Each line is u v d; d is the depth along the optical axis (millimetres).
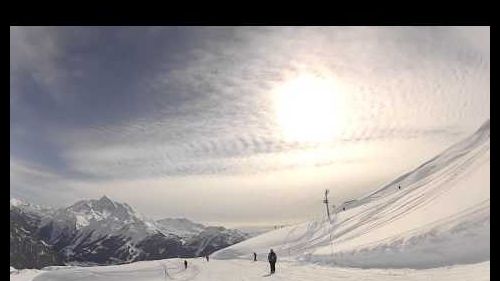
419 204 46531
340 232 73062
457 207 29656
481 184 31312
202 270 45125
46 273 56469
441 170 76250
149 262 104812
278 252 94500
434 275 17328
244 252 148125
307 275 24672
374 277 19719
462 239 21000
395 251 25406
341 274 23281
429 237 23812
